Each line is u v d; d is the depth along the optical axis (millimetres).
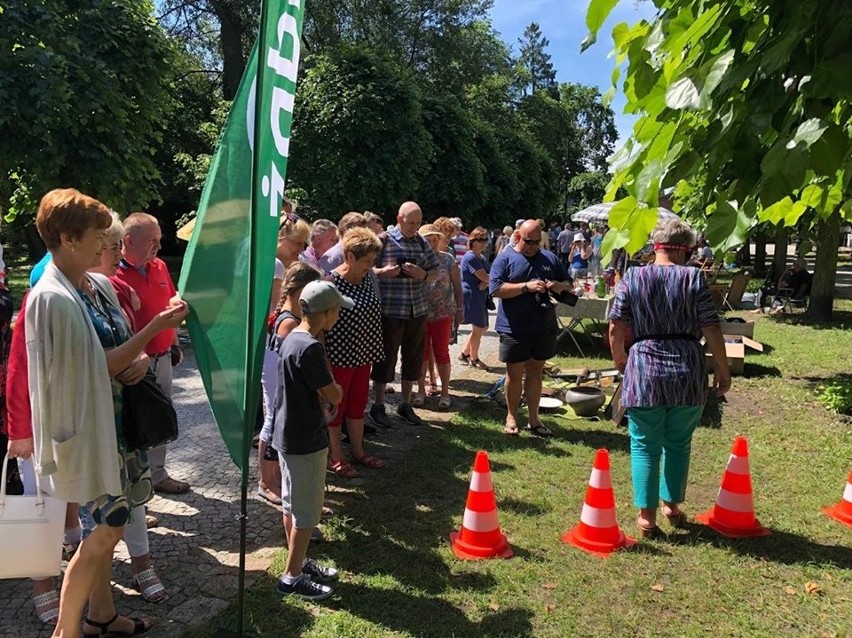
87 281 2383
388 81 15422
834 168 1413
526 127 48406
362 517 3850
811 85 1406
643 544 3611
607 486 3580
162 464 4117
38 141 8312
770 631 2879
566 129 54156
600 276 9234
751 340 9094
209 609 2895
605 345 9258
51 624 2750
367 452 4934
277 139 2277
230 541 3529
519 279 5156
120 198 9180
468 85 31766
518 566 3352
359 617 2879
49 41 8211
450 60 28328
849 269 25734
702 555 3506
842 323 11859
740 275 14047
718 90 1579
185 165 17219
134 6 9359
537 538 3668
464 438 5301
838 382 6965
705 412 6180
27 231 17422
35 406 2111
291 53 2299
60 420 2100
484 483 3477
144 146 9961
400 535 3646
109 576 2609
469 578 3225
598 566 3377
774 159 1395
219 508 3932
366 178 15211
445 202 20203
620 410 5688
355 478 4422
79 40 8555
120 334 2400
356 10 24641
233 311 2391
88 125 8797
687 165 1661
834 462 4898
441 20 27984
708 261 15438
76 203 2143
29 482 2906
